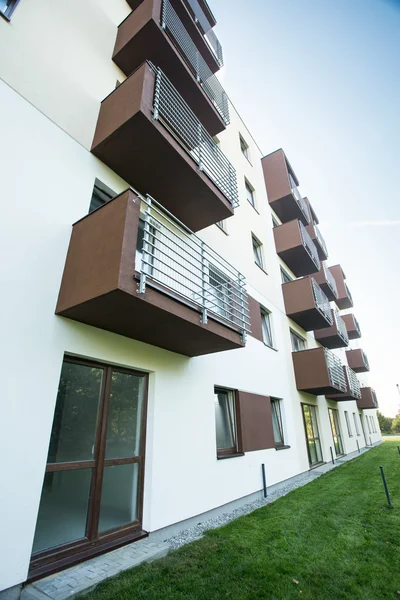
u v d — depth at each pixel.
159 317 3.82
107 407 3.98
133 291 3.21
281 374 9.70
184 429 5.09
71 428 3.50
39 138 3.97
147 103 4.59
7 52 3.90
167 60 6.10
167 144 4.73
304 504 5.90
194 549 3.66
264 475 6.91
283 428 9.07
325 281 16.02
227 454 6.27
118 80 5.94
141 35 5.71
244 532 4.30
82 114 4.79
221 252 8.07
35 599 2.50
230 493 5.80
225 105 8.23
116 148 4.73
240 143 12.68
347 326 23.34
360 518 4.95
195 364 5.83
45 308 3.43
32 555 2.86
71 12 5.20
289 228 12.70
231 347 5.25
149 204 3.89
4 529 2.58
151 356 4.80
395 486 7.37
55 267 3.67
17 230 3.39
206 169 6.20
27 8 4.39
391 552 3.63
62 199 4.04
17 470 2.77
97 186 4.88
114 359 4.12
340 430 15.94
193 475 5.01
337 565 3.28
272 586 2.83
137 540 3.84
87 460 3.57
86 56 5.27
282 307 11.48
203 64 7.32
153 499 4.16
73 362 3.73
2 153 3.47
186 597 2.62
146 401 4.68
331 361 11.60
